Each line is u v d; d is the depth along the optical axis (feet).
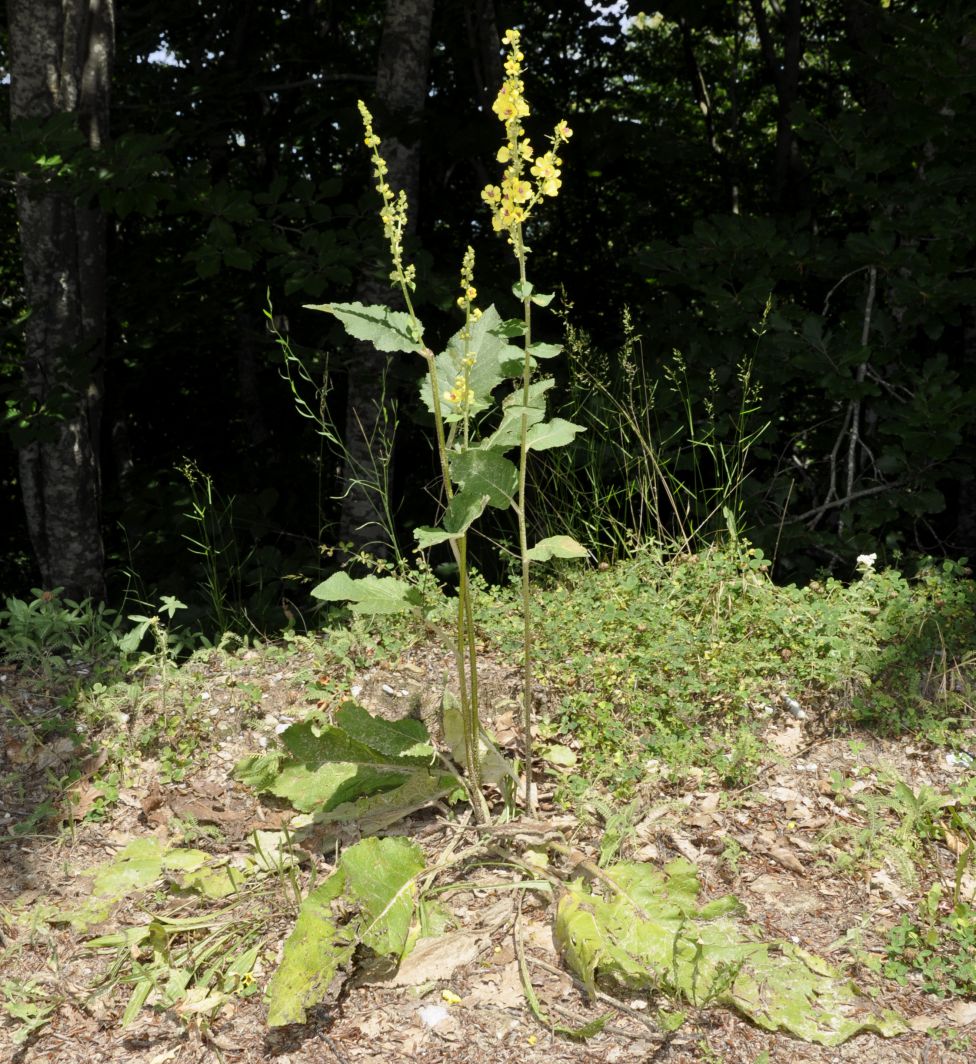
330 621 15.78
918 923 10.01
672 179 32.71
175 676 13.80
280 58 30.30
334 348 27.91
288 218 23.59
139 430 44.19
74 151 20.10
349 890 9.47
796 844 11.11
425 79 23.57
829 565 20.59
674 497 19.86
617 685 13.19
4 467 43.27
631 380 19.19
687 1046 8.63
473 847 10.80
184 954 9.98
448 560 22.29
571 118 24.52
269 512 25.99
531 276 30.91
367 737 11.62
